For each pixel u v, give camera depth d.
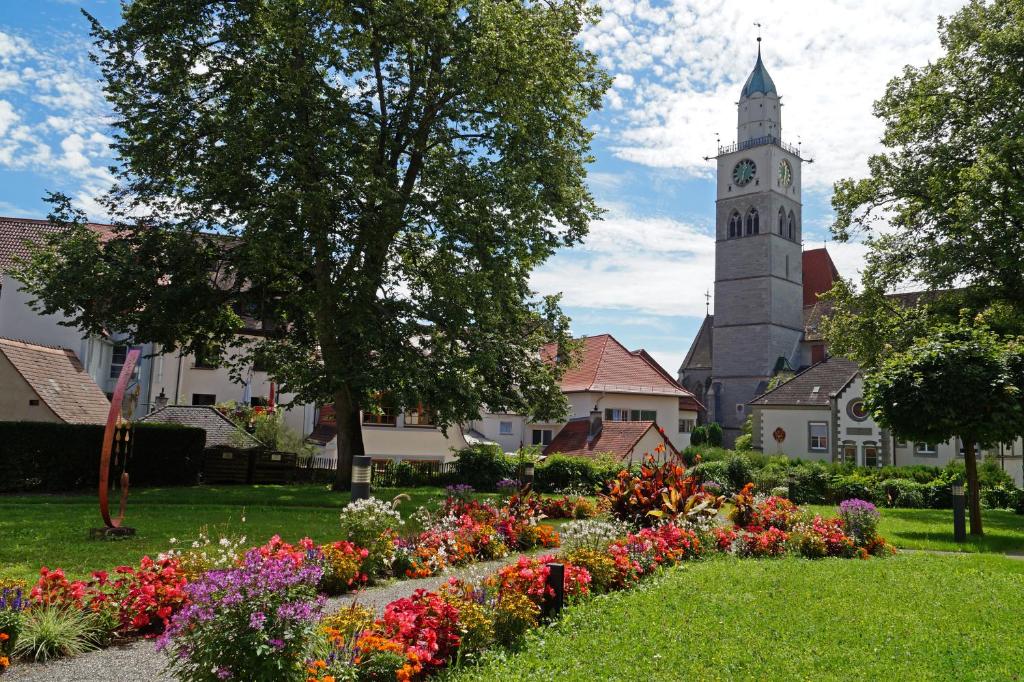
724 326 84.44
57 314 34.19
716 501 15.91
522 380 26.36
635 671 6.19
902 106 31.55
